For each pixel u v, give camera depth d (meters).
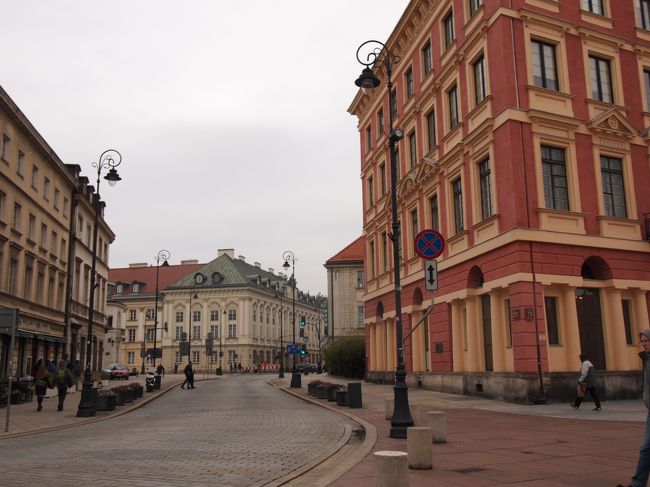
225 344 93.69
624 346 21.70
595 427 12.74
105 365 60.00
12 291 33.03
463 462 8.90
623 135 23.22
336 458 9.90
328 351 48.03
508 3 22.08
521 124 21.28
